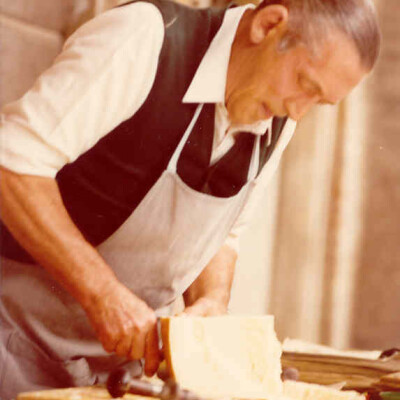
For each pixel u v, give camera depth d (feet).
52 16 13.46
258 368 7.13
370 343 19.85
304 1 7.00
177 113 7.45
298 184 18.90
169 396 5.70
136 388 6.01
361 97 19.35
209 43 7.53
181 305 14.34
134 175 7.62
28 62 13.15
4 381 7.76
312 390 7.18
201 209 7.91
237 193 8.29
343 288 19.21
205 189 8.07
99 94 6.86
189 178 7.83
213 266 8.84
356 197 19.42
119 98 7.00
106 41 6.92
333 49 6.84
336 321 19.16
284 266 18.95
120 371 5.96
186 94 7.41
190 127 7.58
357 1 6.98
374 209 19.86
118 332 6.64
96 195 7.72
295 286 18.89
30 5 13.05
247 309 18.13
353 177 19.20
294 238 18.93
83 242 6.84
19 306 7.84
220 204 7.99
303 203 18.85
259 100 7.38
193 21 7.60
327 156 18.98
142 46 7.02
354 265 19.57
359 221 19.65
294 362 8.73
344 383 8.00
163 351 6.99
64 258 6.70
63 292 7.93
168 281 8.40
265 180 8.97
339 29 6.83
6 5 12.69
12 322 7.84
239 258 17.80
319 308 19.20
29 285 7.87
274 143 8.61
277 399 6.56
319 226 18.95
